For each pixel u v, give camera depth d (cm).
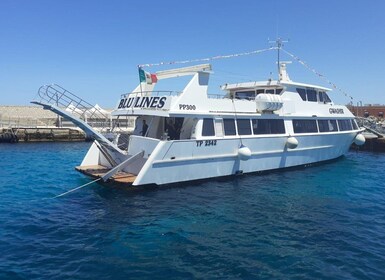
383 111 5656
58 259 886
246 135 1806
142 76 1830
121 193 1498
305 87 2212
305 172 2084
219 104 1739
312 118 2195
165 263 881
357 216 1280
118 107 1859
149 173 1453
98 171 1658
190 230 1105
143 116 1802
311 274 834
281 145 1975
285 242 1023
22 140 4084
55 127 4328
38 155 2930
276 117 1961
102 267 852
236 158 1767
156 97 1612
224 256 926
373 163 2548
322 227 1154
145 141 1562
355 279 811
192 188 1593
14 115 6153
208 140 1636
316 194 1588
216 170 1700
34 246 960
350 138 2562
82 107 1655
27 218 1190
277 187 1688
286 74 2212
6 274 801
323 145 2284
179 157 1540
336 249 978
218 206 1358
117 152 1680
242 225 1159
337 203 1452
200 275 824
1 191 1572
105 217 1209
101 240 1012
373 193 1639
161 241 1016
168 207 1327
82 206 1330
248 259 911
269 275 828
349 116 2561
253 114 1839
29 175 1969
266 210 1327
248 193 1558
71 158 2759
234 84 2258
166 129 1758
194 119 1627
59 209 1295
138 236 1048
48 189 1609
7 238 1012
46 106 1431
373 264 888
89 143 4134
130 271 836
